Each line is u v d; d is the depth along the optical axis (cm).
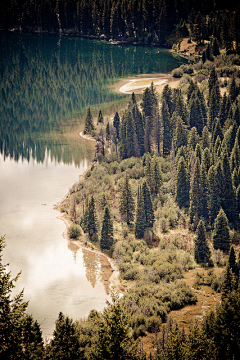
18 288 9762
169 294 9119
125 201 13025
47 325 8425
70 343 5578
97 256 11450
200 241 10981
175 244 11850
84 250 11744
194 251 11175
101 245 11844
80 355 5588
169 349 5925
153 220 12731
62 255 11400
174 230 12731
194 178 12938
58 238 12344
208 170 13838
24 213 13900
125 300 9075
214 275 10056
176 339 6053
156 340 7612
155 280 10000
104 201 13762
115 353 5275
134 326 8038
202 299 9225
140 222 12319
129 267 10631
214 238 11600
